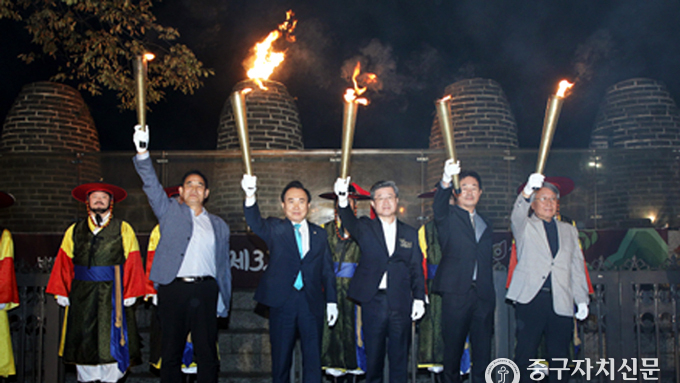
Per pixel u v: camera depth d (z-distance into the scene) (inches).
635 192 255.1
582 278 166.2
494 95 299.4
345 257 177.9
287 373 158.1
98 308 170.7
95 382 179.6
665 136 291.4
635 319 192.7
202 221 168.9
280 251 160.7
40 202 259.6
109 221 174.7
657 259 229.6
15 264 185.5
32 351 182.5
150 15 346.3
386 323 156.9
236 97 144.1
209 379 158.7
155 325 180.7
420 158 253.8
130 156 258.7
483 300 161.0
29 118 293.0
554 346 161.3
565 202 257.9
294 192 164.2
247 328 223.3
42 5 335.6
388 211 162.1
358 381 196.2
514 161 257.1
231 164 256.7
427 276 179.5
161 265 159.0
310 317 159.6
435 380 196.7
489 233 166.9
